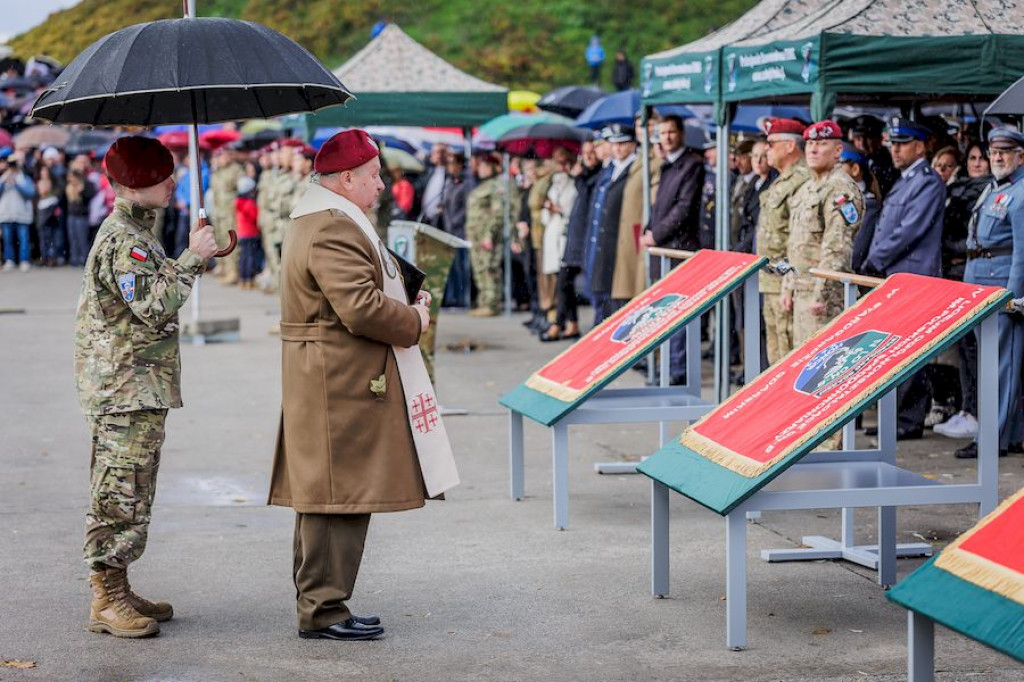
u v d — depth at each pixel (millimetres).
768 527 6863
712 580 5957
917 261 8602
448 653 5039
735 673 4801
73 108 5359
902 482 5398
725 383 9680
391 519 7117
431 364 8961
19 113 27766
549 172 14758
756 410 5426
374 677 4785
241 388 11625
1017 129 8516
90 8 47219
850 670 4824
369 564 6266
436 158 17406
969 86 8156
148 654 5031
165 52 4793
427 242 8781
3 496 7684
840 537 6625
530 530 6867
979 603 3748
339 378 4965
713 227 11047
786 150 8961
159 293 4906
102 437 5039
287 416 5074
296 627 5348
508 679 4762
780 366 5684
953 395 9523
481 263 16766
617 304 11922
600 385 6793
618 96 13695
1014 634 3570
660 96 10586
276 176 19141
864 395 5008
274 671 4852
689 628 5309
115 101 5535
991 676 4703
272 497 5199
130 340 4996
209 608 5605
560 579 5996
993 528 3926
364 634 5188
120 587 5285
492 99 15195
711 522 7004
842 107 12742
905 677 4746
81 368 5059
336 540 5117
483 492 7734
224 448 9078
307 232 4945
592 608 5578
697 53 9883
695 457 5387
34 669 4867
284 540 6723
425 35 41344
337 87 4988
